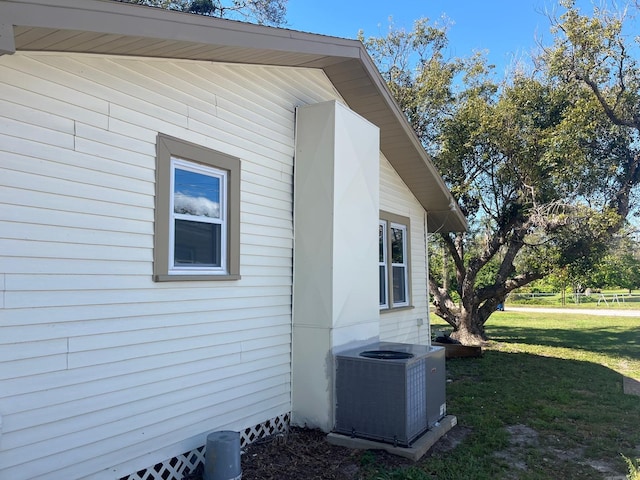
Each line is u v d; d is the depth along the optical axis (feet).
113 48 11.73
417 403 16.96
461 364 34.55
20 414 10.16
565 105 43.60
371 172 21.54
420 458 15.75
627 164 43.50
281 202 18.85
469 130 45.73
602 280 118.21
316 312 18.49
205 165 15.44
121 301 12.42
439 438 17.78
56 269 10.96
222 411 15.52
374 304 21.25
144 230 13.15
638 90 43.14
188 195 14.85
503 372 31.40
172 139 14.15
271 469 14.66
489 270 98.43
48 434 10.65
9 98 10.29
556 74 44.55
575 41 42.65
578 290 119.44
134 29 10.88
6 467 9.86
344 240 19.15
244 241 16.80
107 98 12.37
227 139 16.29
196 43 12.75
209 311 15.21
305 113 19.60
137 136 13.12
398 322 30.58
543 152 42.47
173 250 14.14
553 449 16.97
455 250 49.32
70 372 11.16
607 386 27.09
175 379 13.91
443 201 34.40
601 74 43.55
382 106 23.85
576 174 41.06
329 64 20.27
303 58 18.03
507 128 43.47
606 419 20.54
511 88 46.98
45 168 10.87
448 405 22.68
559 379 29.07
